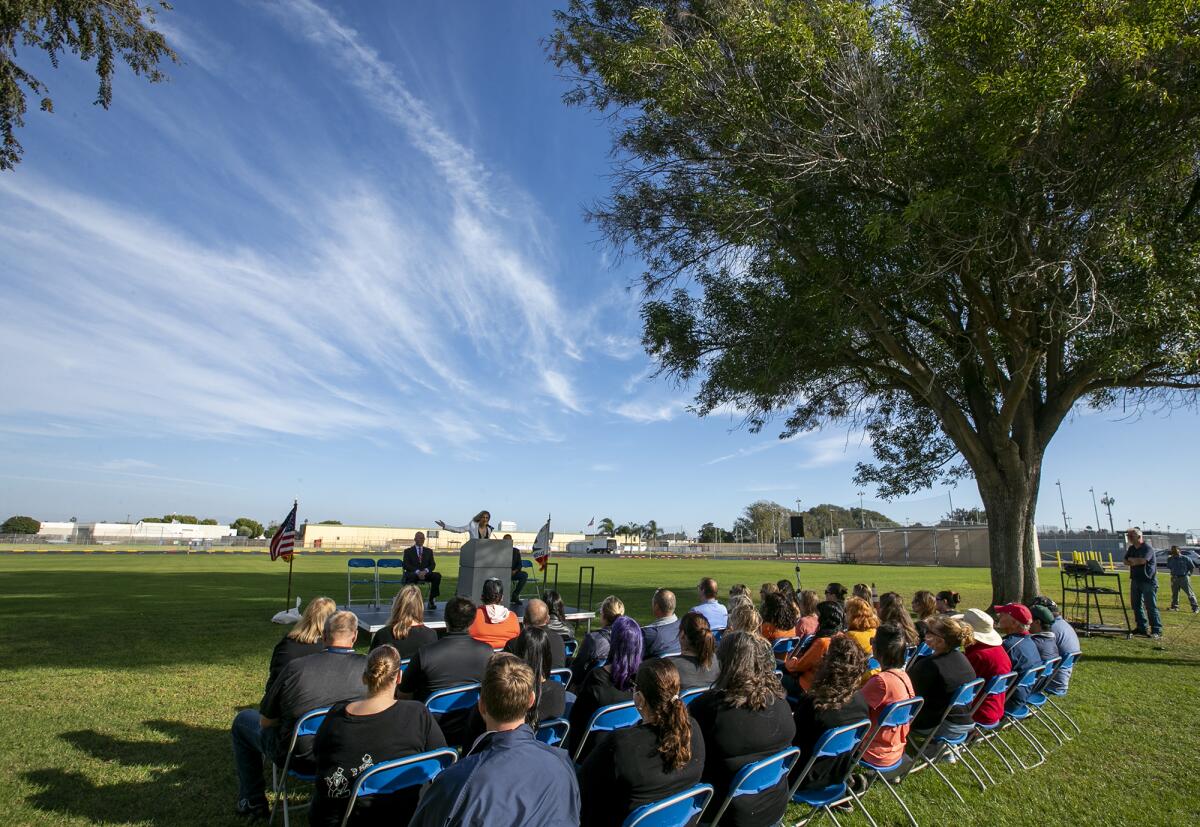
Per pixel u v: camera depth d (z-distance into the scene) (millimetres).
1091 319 9531
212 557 44000
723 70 10641
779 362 11898
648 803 2729
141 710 6453
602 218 13156
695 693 4344
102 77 10000
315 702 3869
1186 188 10086
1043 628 6520
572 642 8664
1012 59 8578
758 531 128875
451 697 4238
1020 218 9414
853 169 10586
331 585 20703
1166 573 33031
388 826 3008
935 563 51750
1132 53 7867
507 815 2283
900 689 4348
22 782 4621
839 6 10078
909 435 17250
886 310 13219
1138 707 7199
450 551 71250
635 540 106562
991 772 5305
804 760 3908
